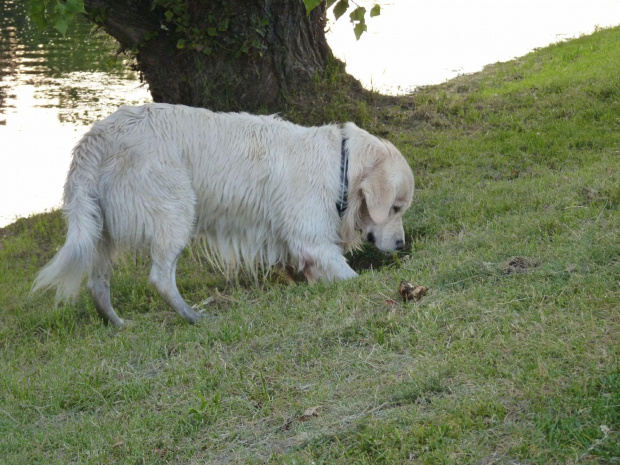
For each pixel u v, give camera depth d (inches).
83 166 152.5
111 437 133.2
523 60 254.2
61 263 149.9
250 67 202.1
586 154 181.9
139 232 153.7
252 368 138.3
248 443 130.3
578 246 145.5
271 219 159.9
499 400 127.9
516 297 139.9
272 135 159.0
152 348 145.9
